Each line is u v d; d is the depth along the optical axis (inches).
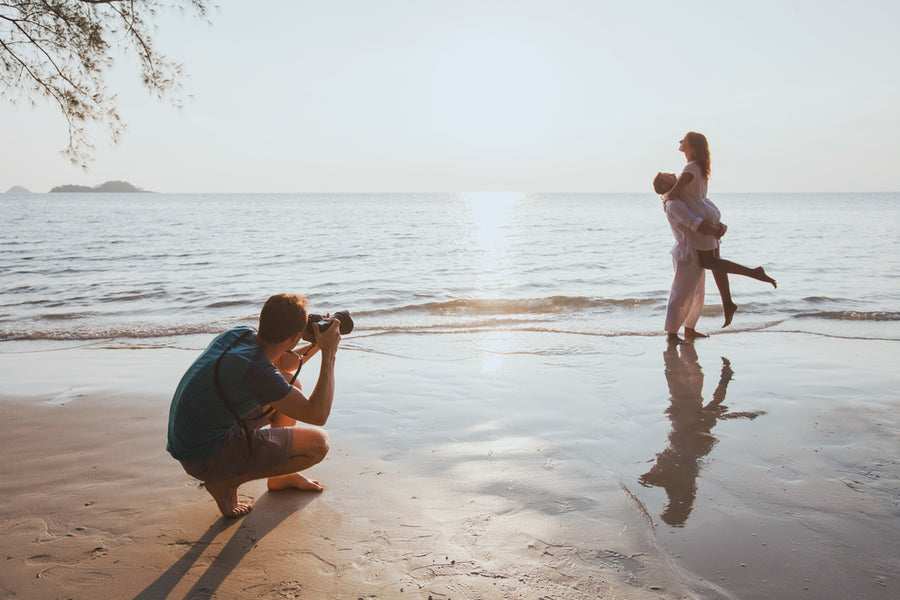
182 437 100.6
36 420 168.6
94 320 334.3
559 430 157.2
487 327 301.0
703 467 133.3
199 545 102.0
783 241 831.7
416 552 99.1
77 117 202.8
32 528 108.1
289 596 87.4
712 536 104.1
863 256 621.6
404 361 231.9
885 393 185.0
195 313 356.5
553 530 106.2
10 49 193.8
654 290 425.7
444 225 1478.8
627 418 165.9
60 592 88.5
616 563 95.7
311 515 112.7
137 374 220.4
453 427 160.1
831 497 118.6
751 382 198.7
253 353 100.2
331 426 161.5
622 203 4606.3
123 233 1141.7
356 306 378.3
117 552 99.9
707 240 244.5
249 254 737.0
